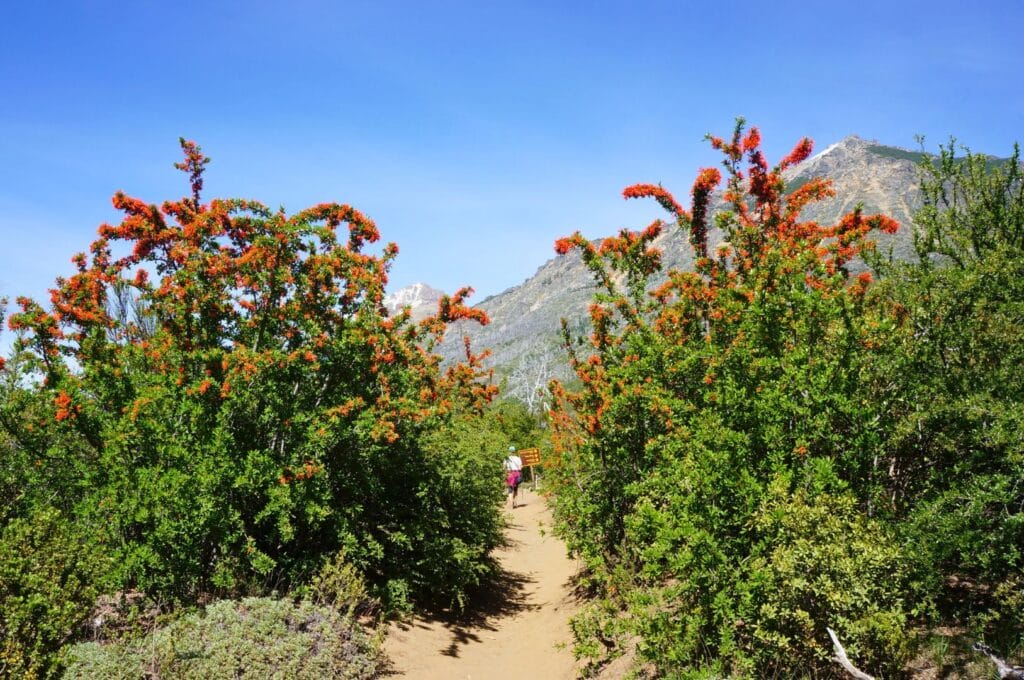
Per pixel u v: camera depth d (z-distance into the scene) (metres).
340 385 7.59
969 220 6.62
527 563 12.80
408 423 7.95
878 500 4.61
